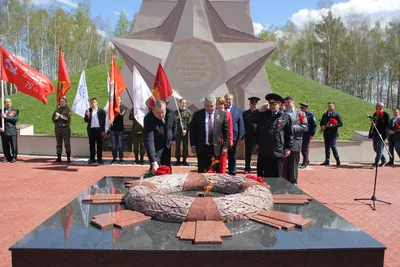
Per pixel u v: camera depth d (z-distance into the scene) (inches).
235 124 314.3
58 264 108.0
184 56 420.8
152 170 205.6
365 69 1839.3
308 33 2086.6
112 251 107.0
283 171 269.3
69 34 1814.7
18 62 378.9
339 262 109.7
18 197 262.5
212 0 425.7
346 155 471.2
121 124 409.4
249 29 428.8
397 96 2020.2
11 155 449.1
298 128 262.2
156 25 423.5
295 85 941.8
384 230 199.6
